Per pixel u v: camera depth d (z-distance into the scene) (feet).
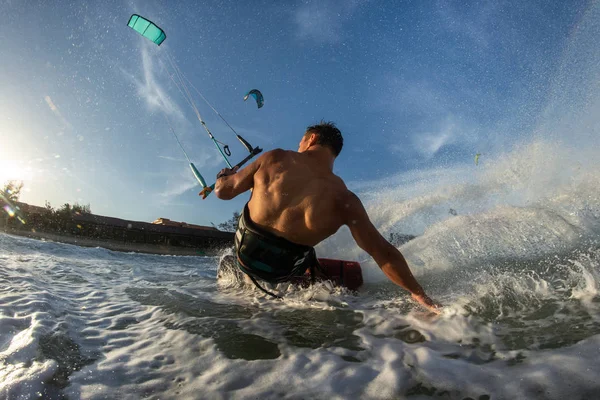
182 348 6.05
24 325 6.54
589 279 7.56
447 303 7.67
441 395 4.39
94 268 14.53
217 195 9.26
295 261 8.54
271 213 8.18
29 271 11.83
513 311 6.79
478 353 5.36
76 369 5.15
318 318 7.74
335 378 4.93
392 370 5.05
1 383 4.61
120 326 7.20
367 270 12.25
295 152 8.68
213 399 4.49
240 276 11.30
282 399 4.47
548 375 4.46
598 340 5.15
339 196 7.82
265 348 6.04
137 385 4.80
